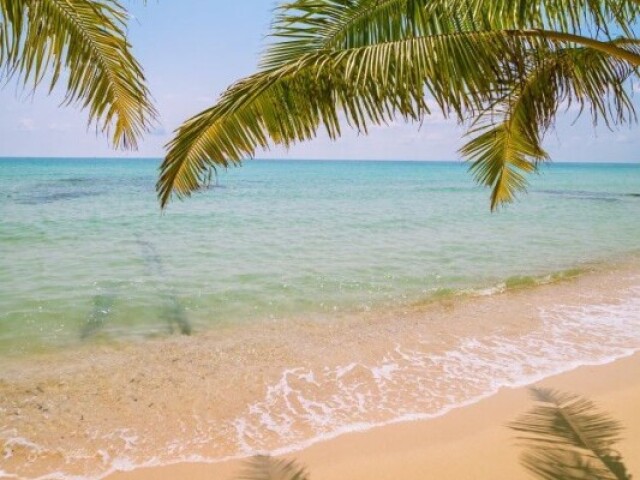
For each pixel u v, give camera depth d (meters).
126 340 6.48
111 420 4.43
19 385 5.07
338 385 5.12
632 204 29.14
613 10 3.13
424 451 3.85
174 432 4.24
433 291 9.09
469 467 3.62
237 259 11.80
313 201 29.25
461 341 6.42
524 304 8.21
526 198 33.66
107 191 34.53
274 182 52.72
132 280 9.60
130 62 2.69
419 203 28.47
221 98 2.85
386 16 2.94
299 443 4.04
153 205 24.86
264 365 5.66
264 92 2.94
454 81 2.61
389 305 8.22
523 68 2.73
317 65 2.72
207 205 25.86
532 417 4.30
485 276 10.31
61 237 14.51
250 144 3.08
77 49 2.56
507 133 4.57
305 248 13.36
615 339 6.45
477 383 5.11
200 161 3.06
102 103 2.82
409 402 4.71
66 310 7.64
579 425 4.12
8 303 7.88
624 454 3.61
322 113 3.00
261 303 8.26
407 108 2.67
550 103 3.23
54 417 4.46
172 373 5.43
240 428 4.30
